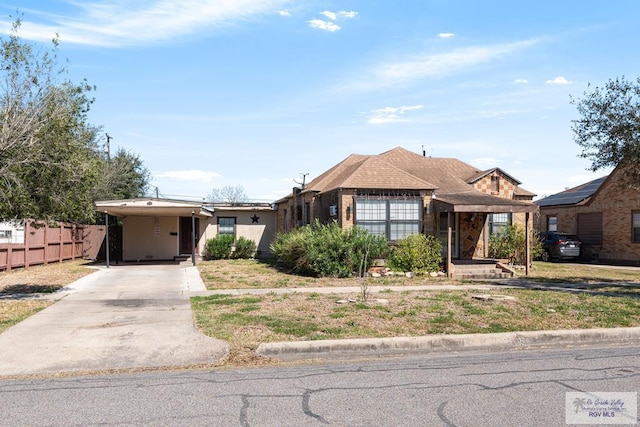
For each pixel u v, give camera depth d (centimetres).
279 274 1888
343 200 1925
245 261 2609
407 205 1972
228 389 600
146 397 570
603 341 900
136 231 2639
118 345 807
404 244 1859
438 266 1884
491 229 2230
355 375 661
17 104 1244
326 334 855
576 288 1516
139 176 3831
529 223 2158
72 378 656
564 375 658
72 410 527
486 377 649
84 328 922
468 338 846
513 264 2108
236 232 2914
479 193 2081
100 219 3109
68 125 1267
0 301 1227
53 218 1288
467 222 2175
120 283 1609
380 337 834
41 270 2036
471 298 1245
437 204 1961
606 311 1080
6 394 584
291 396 572
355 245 1791
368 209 1939
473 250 2170
